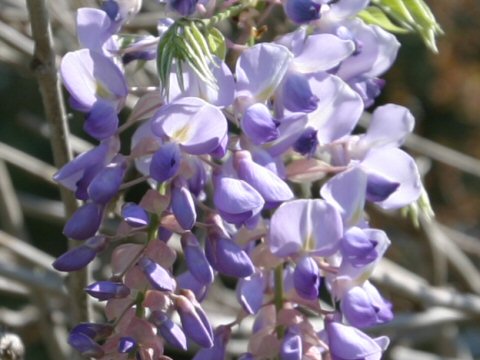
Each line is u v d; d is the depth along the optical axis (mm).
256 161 581
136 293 572
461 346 1185
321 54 591
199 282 573
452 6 2006
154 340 562
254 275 600
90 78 573
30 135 2018
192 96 569
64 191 664
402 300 1170
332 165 617
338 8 615
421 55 2092
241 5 599
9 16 1002
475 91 2129
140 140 574
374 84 627
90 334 568
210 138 563
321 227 588
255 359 595
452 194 1937
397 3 637
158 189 572
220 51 570
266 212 617
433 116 2209
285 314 595
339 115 603
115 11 585
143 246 571
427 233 1021
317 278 586
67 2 1072
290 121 586
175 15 568
